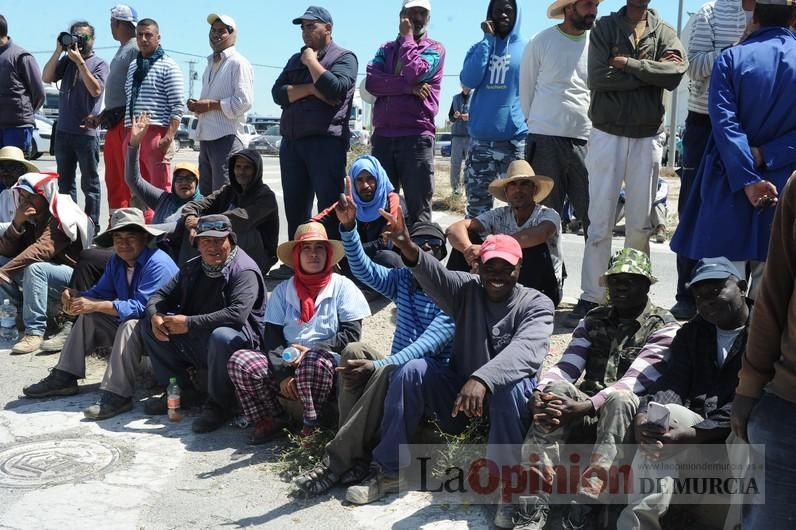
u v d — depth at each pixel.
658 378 3.96
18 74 9.26
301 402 5.11
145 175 8.40
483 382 3.91
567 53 6.20
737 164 4.55
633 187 5.92
